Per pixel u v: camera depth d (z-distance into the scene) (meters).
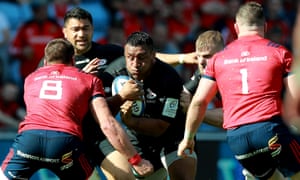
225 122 21.88
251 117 21.27
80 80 22.36
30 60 43.59
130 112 23.47
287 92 21.19
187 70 43.94
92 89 22.25
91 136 24.53
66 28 25.28
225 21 51.09
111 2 50.72
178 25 50.28
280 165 21.64
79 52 25.41
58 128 21.94
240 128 21.41
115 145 21.36
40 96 22.33
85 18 24.98
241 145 21.53
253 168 21.92
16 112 39.69
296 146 21.52
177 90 24.25
